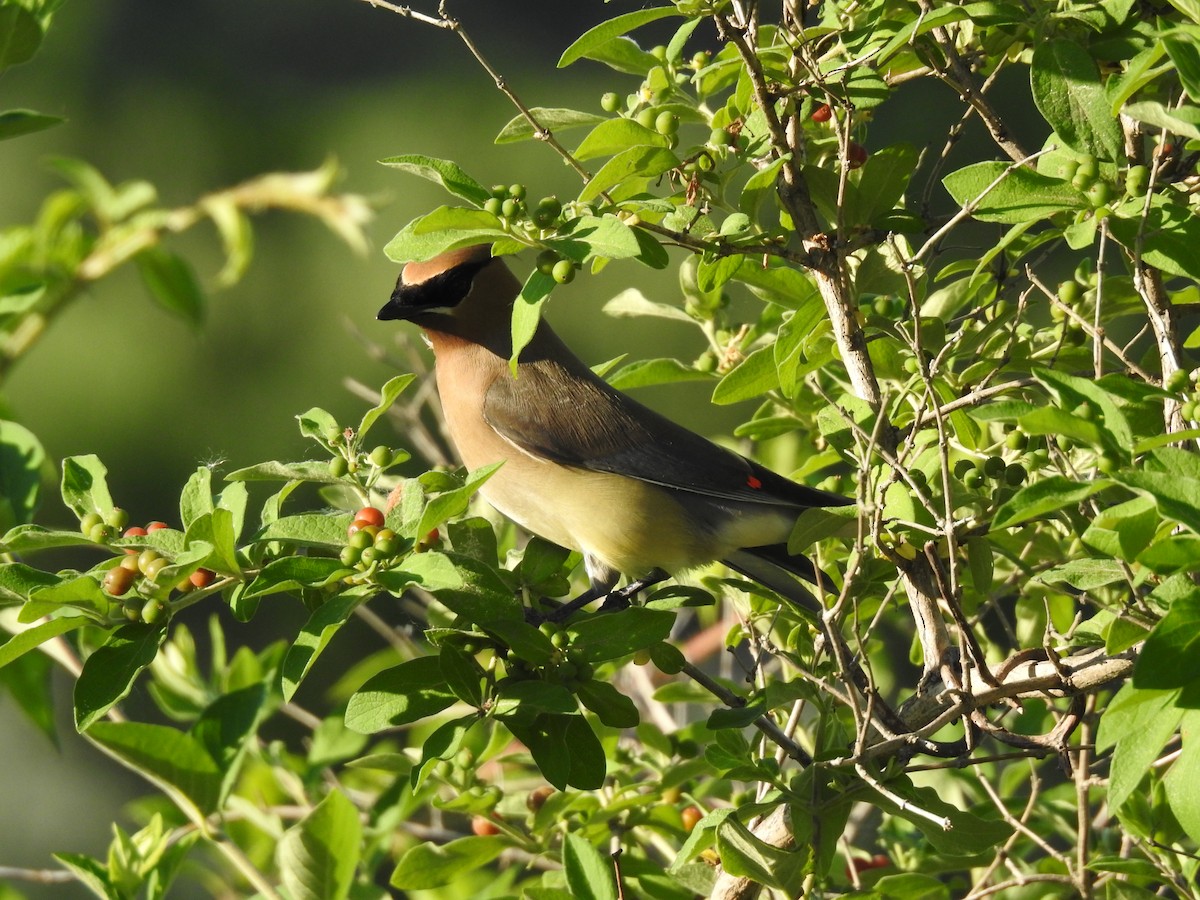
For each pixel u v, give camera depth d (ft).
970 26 27.58
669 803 29.07
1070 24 24.11
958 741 25.23
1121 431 19.70
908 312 27.40
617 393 33.12
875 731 24.89
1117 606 22.31
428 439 34.58
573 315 78.95
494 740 28.43
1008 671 24.30
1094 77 22.84
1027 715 31.27
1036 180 22.95
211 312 85.92
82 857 27.40
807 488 31.12
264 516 24.34
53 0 28.89
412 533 22.47
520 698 22.24
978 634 30.17
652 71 26.53
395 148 91.97
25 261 34.78
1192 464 19.34
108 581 21.85
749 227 24.90
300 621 70.64
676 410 74.28
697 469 31.71
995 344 27.63
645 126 24.61
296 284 86.28
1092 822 29.25
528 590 26.35
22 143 93.66
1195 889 24.09
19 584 22.20
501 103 93.50
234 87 93.25
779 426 30.32
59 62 92.63
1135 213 22.43
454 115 93.04
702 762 27.71
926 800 23.40
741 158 24.86
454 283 33.09
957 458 27.35
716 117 25.67
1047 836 29.27
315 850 25.52
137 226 35.42
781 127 24.44
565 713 22.41
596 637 23.44
